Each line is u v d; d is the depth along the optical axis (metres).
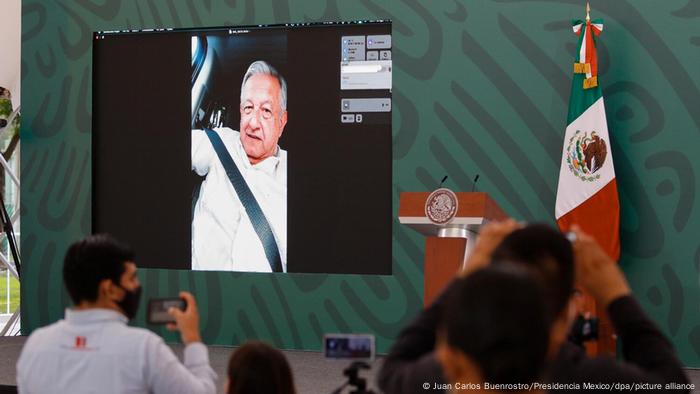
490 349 2.32
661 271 12.33
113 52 14.50
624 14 12.48
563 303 3.22
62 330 4.71
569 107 12.37
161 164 14.25
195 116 14.09
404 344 3.36
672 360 3.21
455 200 8.45
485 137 13.05
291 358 13.11
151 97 14.29
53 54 14.80
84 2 14.61
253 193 13.84
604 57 12.55
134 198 14.41
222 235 13.98
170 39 14.20
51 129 14.82
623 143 12.48
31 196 14.96
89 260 4.69
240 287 13.92
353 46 13.47
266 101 13.77
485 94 13.05
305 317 13.70
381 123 13.40
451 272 8.28
